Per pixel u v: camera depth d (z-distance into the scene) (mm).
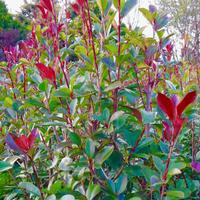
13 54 1099
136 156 604
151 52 685
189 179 662
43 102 698
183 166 553
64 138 711
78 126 641
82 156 630
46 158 708
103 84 662
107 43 711
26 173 681
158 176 562
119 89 667
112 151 559
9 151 804
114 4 645
